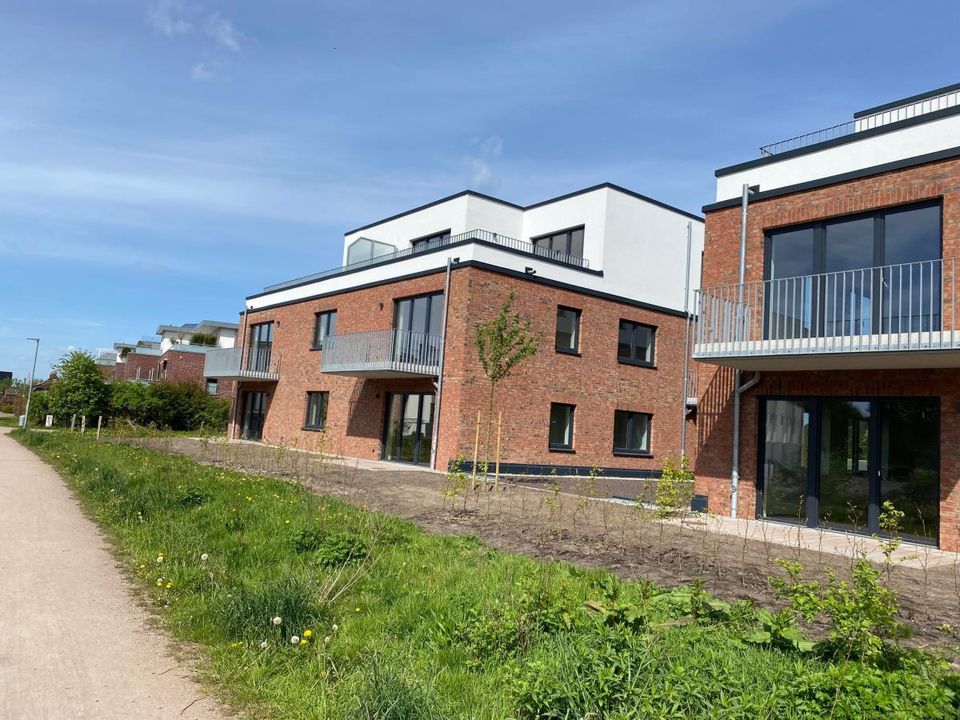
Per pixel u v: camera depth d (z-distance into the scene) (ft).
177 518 27.07
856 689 10.16
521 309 59.67
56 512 29.50
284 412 80.48
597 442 64.39
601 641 12.57
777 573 21.50
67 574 19.15
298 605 15.42
